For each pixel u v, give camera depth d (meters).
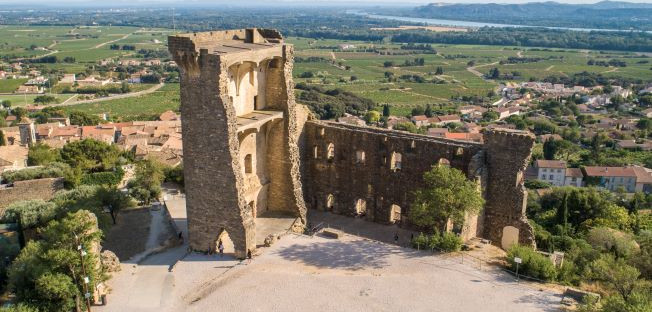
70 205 77.81
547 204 124.62
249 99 70.50
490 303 50.25
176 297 53.25
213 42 69.50
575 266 63.12
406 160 71.44
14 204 82.38
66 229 52.22
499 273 56.72
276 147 73.38
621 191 151.62
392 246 64.19
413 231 72.56
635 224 102.69
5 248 67.38
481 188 66.75
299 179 74.31
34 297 50.62
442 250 62.22
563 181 171.50
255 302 51.44
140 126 194.50
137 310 50.88
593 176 168.38
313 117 80.50
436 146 68.88
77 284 51.34
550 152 194.38
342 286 53.94
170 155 134.00
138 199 92.69
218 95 58.69
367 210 76.62
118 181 113.94
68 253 50.62
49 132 175.50
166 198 94.12
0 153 123.69
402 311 49.19
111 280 57.31
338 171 77.94
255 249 62.88
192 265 60.53
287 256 61.34
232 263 60.59
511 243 65.88
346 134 75.81
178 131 185.12
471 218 66.75
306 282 54.88
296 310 49.78
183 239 72.19
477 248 64.12
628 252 71.44
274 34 75.38
